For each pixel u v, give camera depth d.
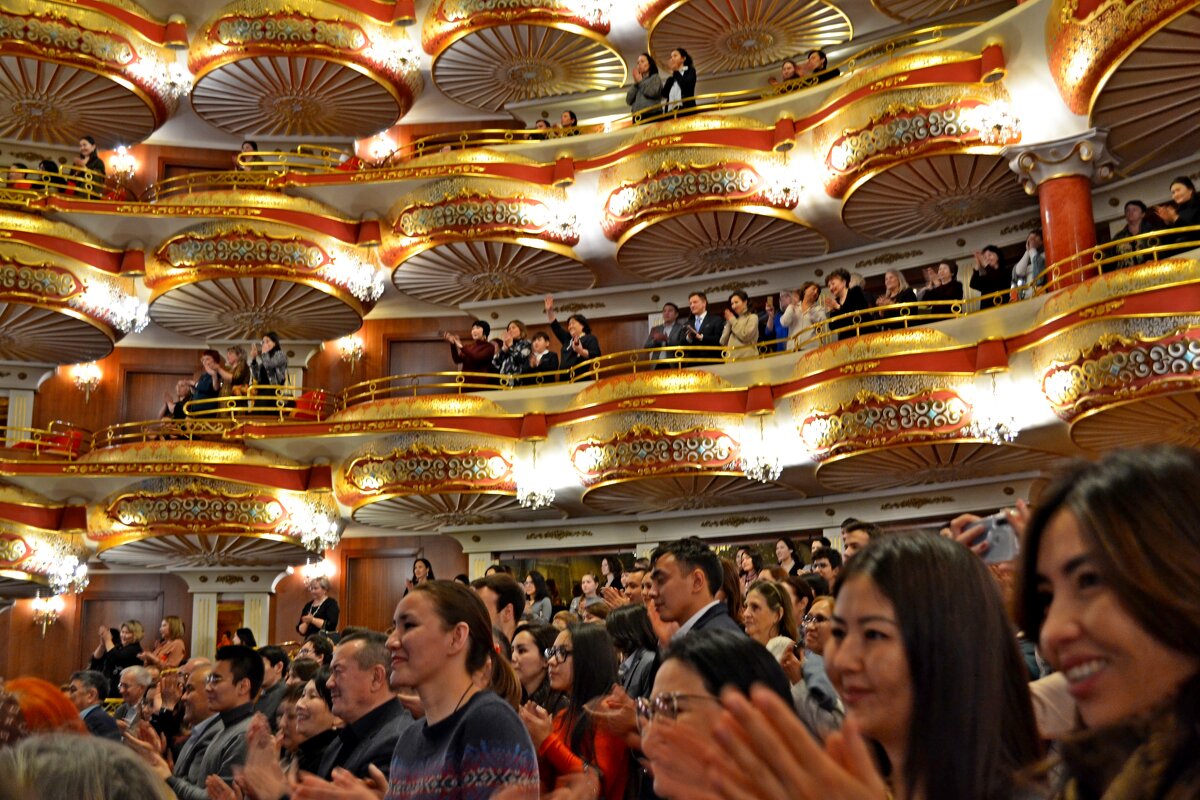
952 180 9.06
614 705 2.10
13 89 11.74
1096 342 6.95
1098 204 9.15
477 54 12.05
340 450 10.03
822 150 9.48
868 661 1.13
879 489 9.20
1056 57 7.92
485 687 2.13
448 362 12.21
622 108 12.52
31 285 10.49
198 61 11.95
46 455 10.60
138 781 1.17
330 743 2.95
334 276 10.96
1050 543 0.90
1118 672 0.84
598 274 11.39
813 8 11.07
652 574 2.86
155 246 11.08
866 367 7.95
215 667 3.60
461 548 11.23
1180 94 7.66
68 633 11.62
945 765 1.08
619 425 8.85
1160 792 0.81
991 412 7.77
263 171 11.62
